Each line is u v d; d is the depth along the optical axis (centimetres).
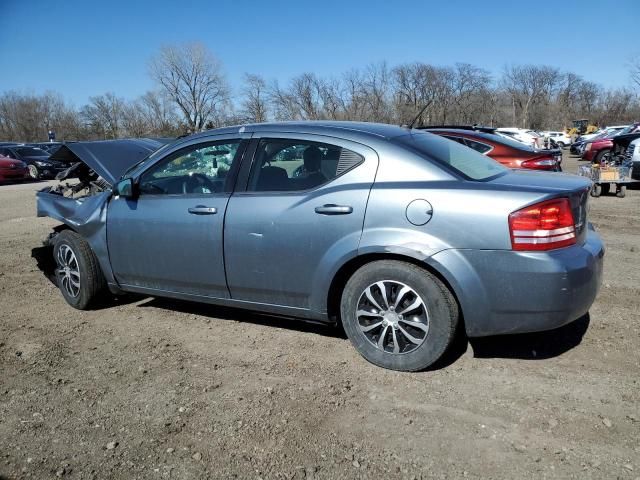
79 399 332
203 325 445
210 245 395
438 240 323
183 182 420
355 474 257
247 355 386
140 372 365
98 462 271
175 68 6141
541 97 7612
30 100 7150
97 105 6306
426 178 338
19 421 310
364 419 301
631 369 348
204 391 337
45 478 260
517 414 301
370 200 341
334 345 396
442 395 322
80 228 466
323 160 367
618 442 274
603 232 787
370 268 345
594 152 1919
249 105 4653
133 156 522
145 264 433
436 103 4622
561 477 251
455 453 270
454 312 332
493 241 314
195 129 6009
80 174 583
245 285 389
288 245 365
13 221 1039
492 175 362
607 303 467
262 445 280
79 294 480
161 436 291
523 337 397
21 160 2325
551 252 313
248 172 390
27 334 439
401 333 345
